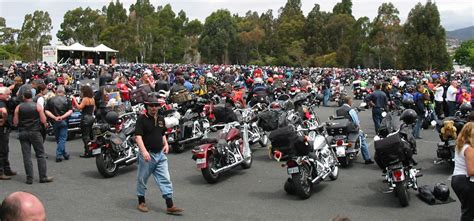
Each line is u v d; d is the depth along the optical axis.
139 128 7.26
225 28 114.81
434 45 79.38
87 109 11.77
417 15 81.50
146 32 111.75
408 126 9.52
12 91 14.92
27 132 9.09
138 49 110.06
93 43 131.88
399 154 7.62
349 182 9.44
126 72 37.97
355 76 45.25
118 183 9.39
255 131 12.78
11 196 2.56
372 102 13.98
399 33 87.81
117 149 9.85
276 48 111.62
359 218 7.27
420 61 79.75
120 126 11.00
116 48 109.88
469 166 5.69
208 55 113.88
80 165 10.94
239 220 7.20
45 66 44.34
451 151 9.91
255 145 13.51
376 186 9.13
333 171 9.52
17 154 12.05
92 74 47.81
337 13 117.25
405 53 81.62
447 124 9.95
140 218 7.28
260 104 14.59
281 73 41.12
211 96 16.61
